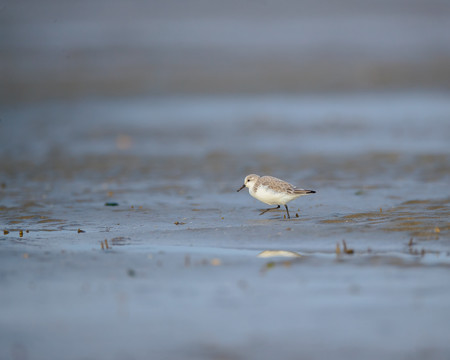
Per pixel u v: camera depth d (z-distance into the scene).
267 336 7.98
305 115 31.30
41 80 42.03
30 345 7.90
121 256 11.41
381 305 8.80
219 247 12.00
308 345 7.73
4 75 43.66
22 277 10.27
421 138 24.98
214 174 20.25
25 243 12.55
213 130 28.44
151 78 42.97
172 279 10.06
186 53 52.78
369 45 55.22
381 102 33.97
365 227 12.93
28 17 67.25
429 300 8.92
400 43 55.62
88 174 20.64
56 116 32.53
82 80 42.34
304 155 22.75
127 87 40.28
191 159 22.70
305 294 9.27
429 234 12.26
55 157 23.53
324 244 11.95
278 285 9.67
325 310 8.70
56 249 12.02
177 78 42.91
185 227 13.70
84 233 13.39
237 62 48.72
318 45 56.16
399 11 75.44
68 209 15.88
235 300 9.12
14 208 16.06
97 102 36.22
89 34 60.62
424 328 8.08
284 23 70.62
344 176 19.27
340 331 8.06
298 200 16.20
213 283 9.84
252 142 25.58
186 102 35.91
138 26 66.75
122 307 8.96
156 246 12.16
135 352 7.68
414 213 14.04
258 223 13.77
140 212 15.40
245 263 10.83
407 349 7.58
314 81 40.91
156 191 17.97
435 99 34.09
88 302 9.16
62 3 75.44
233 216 14.71
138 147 25.25
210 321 8.45
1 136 28.00
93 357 7.59
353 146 24.00
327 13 76.81
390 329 8.08
